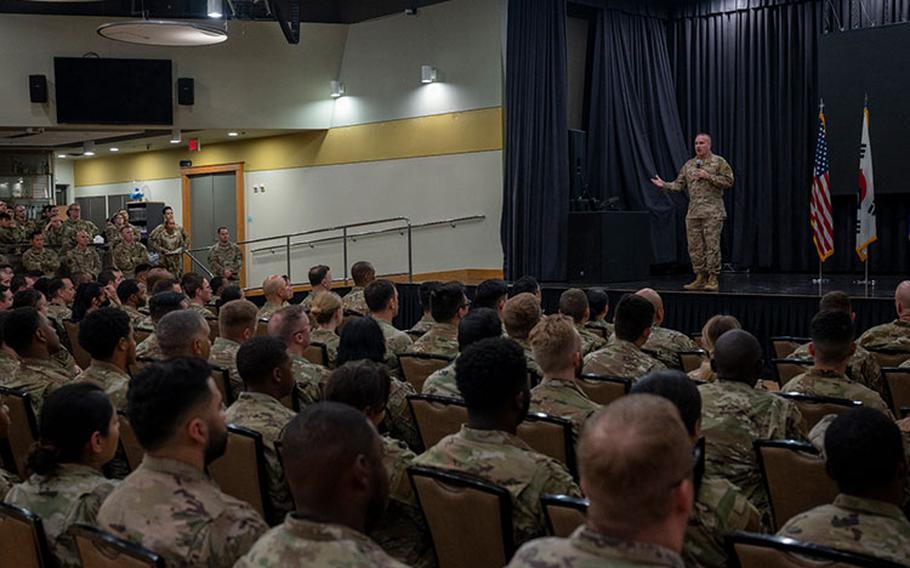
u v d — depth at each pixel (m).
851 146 10.81
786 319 8.36
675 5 12.26
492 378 2.41
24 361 4.05
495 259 11.55
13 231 12.60
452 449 2.48
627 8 11.63
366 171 12.96
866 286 8.56
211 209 15.30
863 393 3.39
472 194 11.74
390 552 2.72
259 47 12.93
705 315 8.83
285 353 3.05
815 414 3.31
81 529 1.97
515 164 10.92
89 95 12.30
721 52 12.01
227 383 4.18
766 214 11.81
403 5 12.32
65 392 2.33
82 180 17.84
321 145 13.48
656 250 11.64
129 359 3.71
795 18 11.59
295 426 1.63
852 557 1.79
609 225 10.38
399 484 2.66
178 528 1.97
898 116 10.48
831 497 2.65
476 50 11.62
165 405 2.03
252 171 14.48
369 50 12.83
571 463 2.98
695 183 9.34
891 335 5.21
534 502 2.36
